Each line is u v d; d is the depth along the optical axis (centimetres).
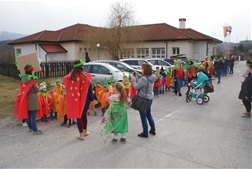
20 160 409
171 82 1214
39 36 2719
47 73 1708
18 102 562
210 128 584
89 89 515
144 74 502
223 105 862
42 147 467
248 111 690
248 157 418
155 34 2920
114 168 379
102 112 725
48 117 696
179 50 2711
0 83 1419
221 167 382
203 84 874
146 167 382
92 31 2658
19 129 580
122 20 2600
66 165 390
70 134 547
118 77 1025
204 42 2838
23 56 591
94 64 1123
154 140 503
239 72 2372
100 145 477
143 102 495
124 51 2688
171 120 660
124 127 479
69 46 2714
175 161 403
